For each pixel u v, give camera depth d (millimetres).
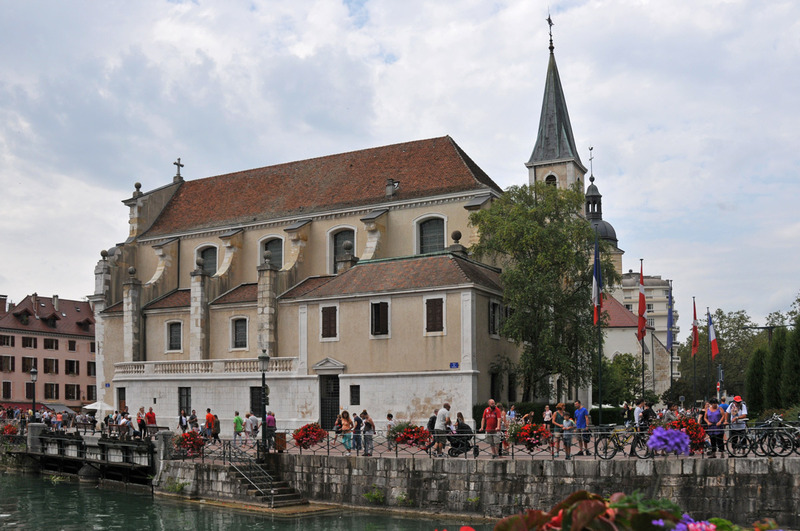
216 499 36500
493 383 46062
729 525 6930
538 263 45469
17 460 52875
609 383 73688
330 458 34594
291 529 29375
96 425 62375
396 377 45312
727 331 117750
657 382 110062
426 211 57094
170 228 68938
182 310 61094
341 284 49344
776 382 47719
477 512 30438
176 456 40188
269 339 54656
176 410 54844
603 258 48781
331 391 48094
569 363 44344
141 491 41250
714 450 27688
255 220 63750
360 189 61500
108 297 67000
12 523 32469
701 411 33438
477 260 51312
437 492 31438
